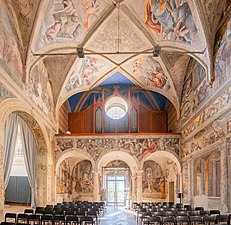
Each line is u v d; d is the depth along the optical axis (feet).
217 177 54.19
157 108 105.91
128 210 90.94
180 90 85.40
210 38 57.21
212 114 57.06
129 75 87.56
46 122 77.30
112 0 60.39
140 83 90.33
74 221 46.98
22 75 59.11
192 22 57.72
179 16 58.34
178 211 55.31
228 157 48.80
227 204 49.03
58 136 86.33
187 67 79.36
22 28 58.39
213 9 55.16
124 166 114.11
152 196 110.63
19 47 57.88
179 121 86.69
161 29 63.72
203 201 62.54
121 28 67.26
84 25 64.34
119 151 86.33
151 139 86.58
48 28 60.49
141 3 60.64
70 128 103.55
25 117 65.92
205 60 59.52
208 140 59.62
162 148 85.87
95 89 102.68
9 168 73.10
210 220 43.88
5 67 50.49
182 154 83.97
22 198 101.91
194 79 71.87
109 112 102.78
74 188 111.65
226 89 49.70
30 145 78.18
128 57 79.00
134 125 101.96
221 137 51.85
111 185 114.52
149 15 62.28
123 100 102.17
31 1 55.21
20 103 57.36
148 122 103.35
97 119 101.96
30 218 45.83
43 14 56.95
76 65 79.46
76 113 104.47
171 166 100.27
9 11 53.31
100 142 86.84
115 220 64.08
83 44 68.74
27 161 77.36
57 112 87.30
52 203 81.97
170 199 101.55
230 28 49.42
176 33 62.49
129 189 112.78
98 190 86.33
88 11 61.46
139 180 85.35
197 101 68.54
